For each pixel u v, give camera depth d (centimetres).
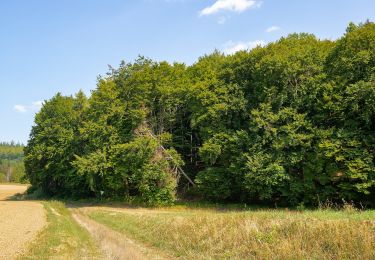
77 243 1880
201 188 4122
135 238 2108
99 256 1588
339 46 3453
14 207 3959
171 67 5109
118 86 4950
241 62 4062
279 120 3541
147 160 4219
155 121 4762
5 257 1477
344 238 1323
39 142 6047
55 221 2719
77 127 5897
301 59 3591
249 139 3619
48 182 6531
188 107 4641
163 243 1858
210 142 3866
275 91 3591
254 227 1606
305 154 3362
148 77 4728
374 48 3134
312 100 3491
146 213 3094
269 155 3441
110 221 2873
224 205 3947
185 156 5072
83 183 5731
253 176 3412
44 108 6231
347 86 3142
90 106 5288
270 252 1388
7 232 2150
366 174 2961
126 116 4700
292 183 3406
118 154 4391
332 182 3425
